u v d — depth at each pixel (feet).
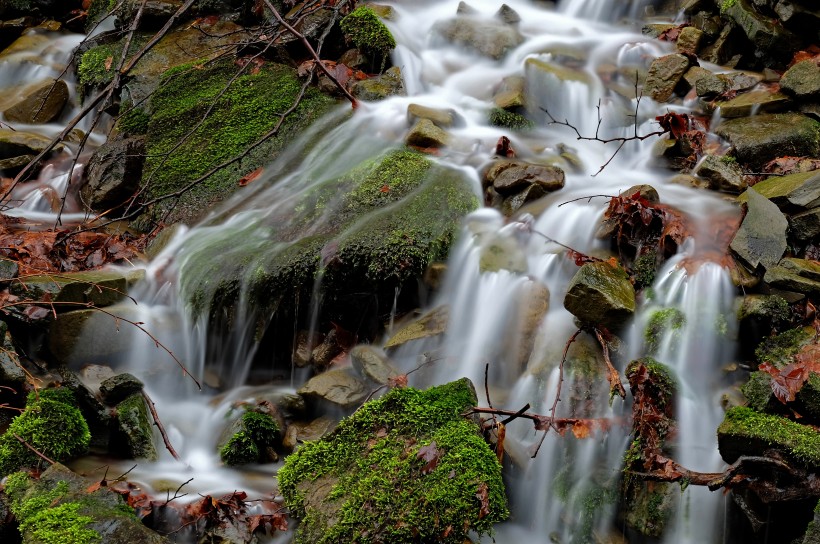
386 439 14.47
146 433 16.40
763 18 24.64
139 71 28.30
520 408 16.10
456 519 13.24
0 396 16.75
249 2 29.63
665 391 14.82
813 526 12.26
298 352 19.01
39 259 20.98
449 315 18.51
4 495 14.46
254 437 16.53
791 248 17.56
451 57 28.25
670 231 17.70
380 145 23.02
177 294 20.04
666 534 13.92
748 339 16.29
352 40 26.58
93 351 18.61
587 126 24.61
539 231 19.16
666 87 24.56
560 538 14.76
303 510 14.10
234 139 24.86
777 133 21.03
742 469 13.37
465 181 20.75
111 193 24.56
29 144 27.04
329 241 19.29
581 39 28.35
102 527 13.30
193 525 14.25
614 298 16.17
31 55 33.40
